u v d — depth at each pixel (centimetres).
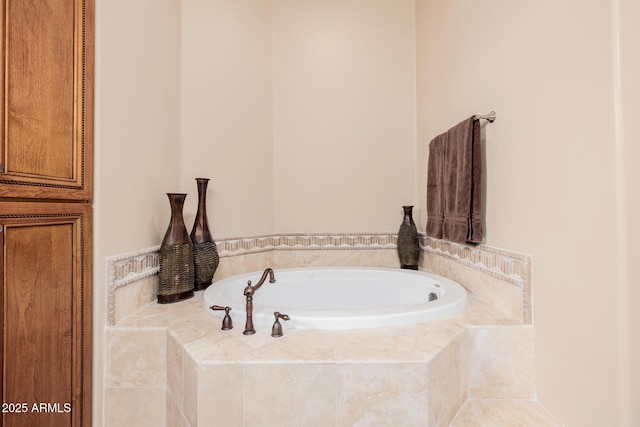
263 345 110
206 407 99
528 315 125
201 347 108
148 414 128
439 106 202
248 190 221
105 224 129
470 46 165
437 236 186
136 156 149
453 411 114
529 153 123
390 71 240
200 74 196
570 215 105
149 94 159
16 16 97
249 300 119
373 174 240
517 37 130
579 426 102
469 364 126
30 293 101
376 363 100
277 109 237
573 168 103
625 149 88
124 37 141
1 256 93
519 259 129
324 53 238
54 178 109
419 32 234
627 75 88
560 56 108
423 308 133
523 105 126
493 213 148
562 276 109
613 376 90
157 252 163
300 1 238
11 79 95
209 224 201
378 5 239
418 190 238
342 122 239
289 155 237
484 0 152
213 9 203
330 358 101
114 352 128
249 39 222
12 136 96
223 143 208
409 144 240
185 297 164
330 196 238
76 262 117
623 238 88
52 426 108
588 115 97
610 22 90
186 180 189
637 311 87
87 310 121
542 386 120
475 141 151
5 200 94
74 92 116
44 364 106
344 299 203
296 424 100
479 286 159
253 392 100
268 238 231
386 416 100
